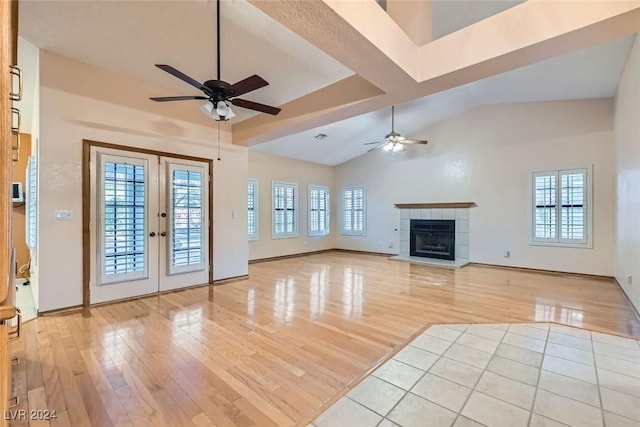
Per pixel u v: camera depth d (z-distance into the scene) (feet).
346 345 8.83
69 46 10.69
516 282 16.38
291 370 7.46
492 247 20.97
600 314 11.32
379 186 27.53
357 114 13.02
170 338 9.24
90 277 12.00
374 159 27.84
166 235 14.24
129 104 12.93
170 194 14.24
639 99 10.46
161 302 12.81
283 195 26.07
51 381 6.94
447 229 23.21
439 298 13.48
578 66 13.15
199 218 15.43
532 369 7.48
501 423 5.61
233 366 7.64
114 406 6.09
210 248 15.98
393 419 5.74
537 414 5.84
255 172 23.98
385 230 27.14
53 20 9.34
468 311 11.74
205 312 11.61
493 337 9.36
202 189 15.55
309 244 28.32
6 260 2.34
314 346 8.76
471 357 8.11
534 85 15.94
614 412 5.89
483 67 8.86
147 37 10.28
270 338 9.28
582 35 7.38
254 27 9.89
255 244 23.82
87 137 11.86
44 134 10.97
